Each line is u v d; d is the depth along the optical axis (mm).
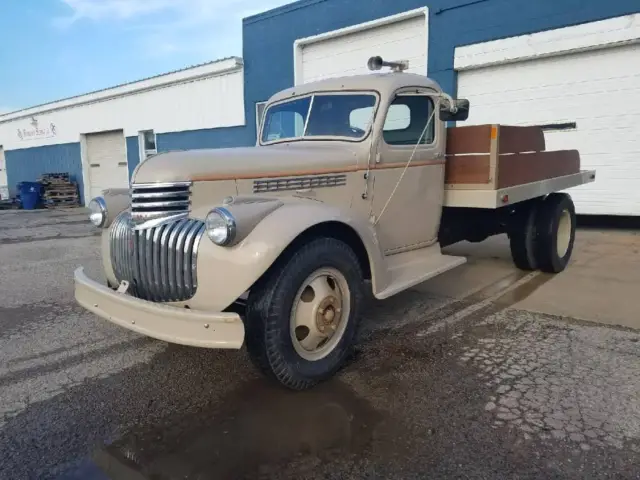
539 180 5055
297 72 11977
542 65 8516
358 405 2729
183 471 2189
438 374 3076
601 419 2518
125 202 3504
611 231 8273
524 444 2326
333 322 3020
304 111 4133
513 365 3176
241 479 2131
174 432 2502
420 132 4133
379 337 3707
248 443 2391
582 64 8133
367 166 3664
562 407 2643
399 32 10180
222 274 2652
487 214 5203
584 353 3332
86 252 7719
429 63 9617
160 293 2920
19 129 22641
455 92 9445
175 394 2898
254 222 2684
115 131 18000
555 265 5418
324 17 11211
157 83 15562
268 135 4441
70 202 19578
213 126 14406
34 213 16250
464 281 5281
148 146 16891
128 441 2434
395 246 4020
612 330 3750
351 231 3248
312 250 2842
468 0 8953
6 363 3375
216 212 2605
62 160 20484
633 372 3031
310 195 3357
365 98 3824
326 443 2379
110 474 2180
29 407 2770
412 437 2410
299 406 2732
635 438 2350
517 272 5641
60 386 3020
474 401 2734
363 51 10836
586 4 7809
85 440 2445
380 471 2166
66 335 3893
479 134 4191
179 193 2891
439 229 4617
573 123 8359
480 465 2186
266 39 12484
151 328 2654
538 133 5074
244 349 3527
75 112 19234
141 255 2967
